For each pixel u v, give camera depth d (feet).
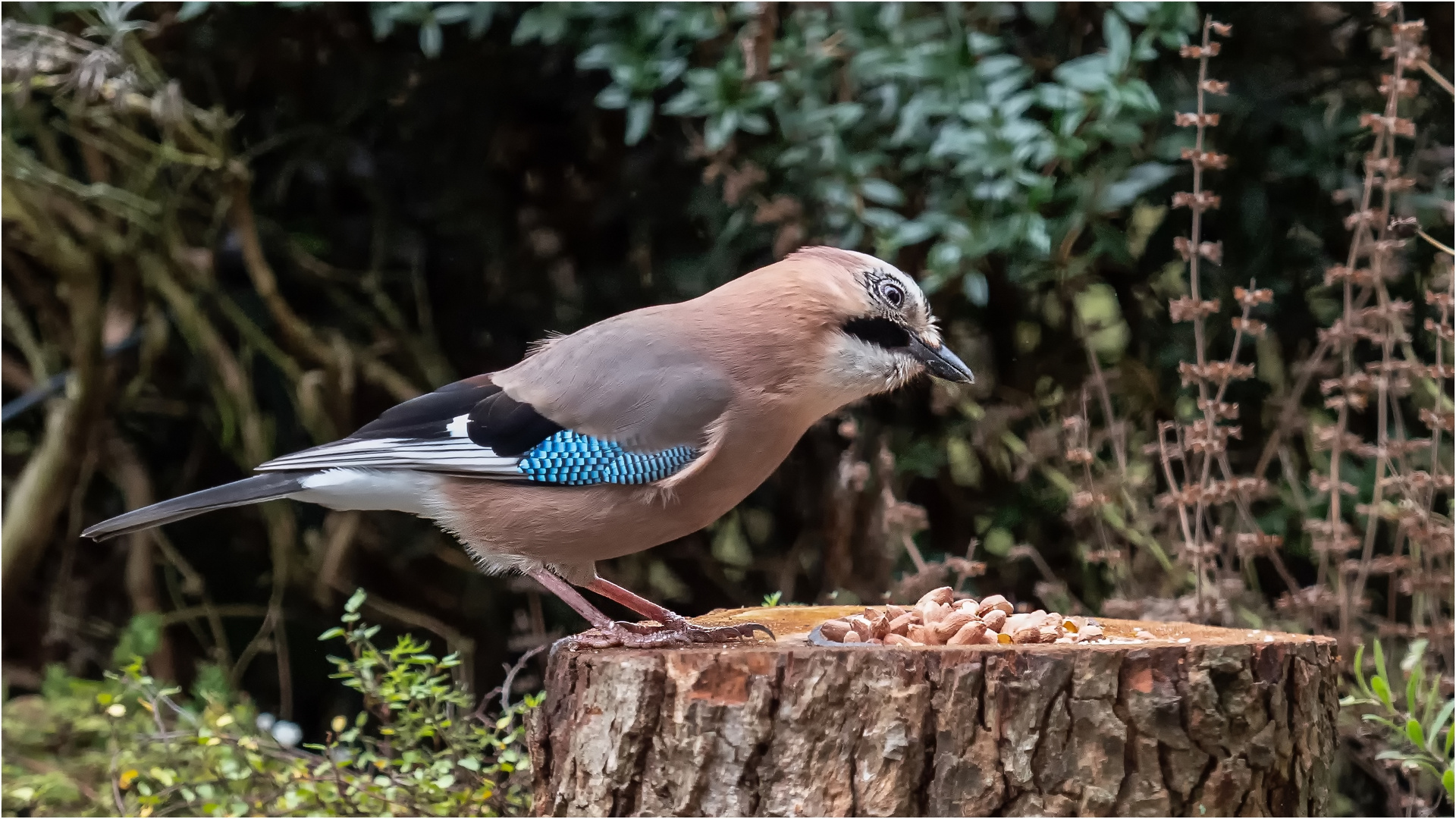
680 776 18.94
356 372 40.01
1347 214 33.86
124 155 37.22
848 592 35.35
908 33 31.50
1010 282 34.68
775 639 22.09
